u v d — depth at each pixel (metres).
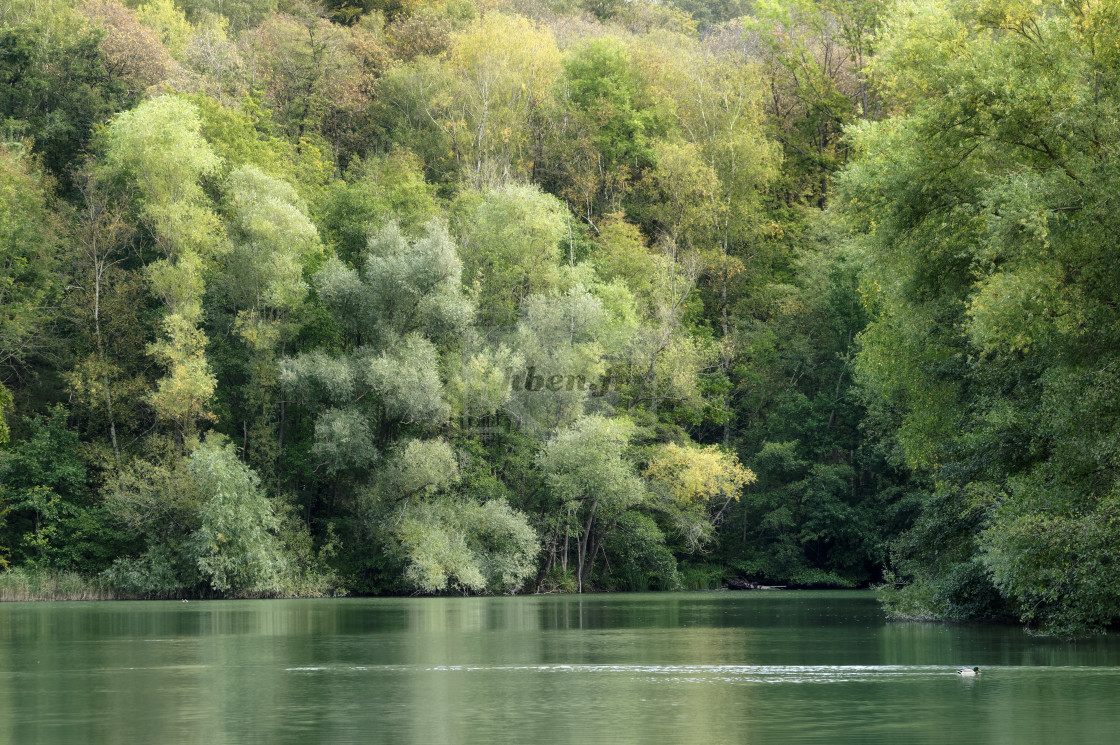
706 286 151.00
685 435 127.31
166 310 113.06
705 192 143.50
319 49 160.38
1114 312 49.47
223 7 182.75
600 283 127.81
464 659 47.47
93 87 129.75
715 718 30.88
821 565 132.50
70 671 44.03
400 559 108.69
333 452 107.81
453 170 150.88
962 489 62.47
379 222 121.19
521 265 121.88
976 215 56.22
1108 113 49.28
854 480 133.38
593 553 122.75
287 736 28.38
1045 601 54.25
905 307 64.62
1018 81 52.19
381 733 28.73
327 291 111.81
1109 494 50.12
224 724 30.50
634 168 158.12
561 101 158.25
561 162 156.00
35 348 115.50
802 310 139.75
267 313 117.94
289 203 117.94
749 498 132.50
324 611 85.00
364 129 163.12
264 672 43.28
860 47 152.50
